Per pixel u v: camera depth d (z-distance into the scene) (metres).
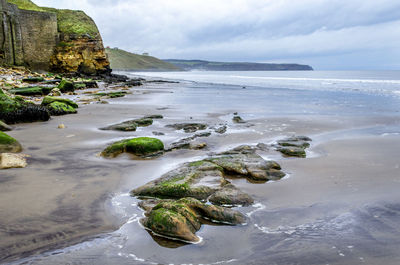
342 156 7.07
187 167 5.58
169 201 4.11
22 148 7.07
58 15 48.09
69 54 43.62
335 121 11.80
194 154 7.09
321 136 9.30
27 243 3.21
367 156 7.05
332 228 3.69
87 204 4.25
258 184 5.28
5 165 5.60
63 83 22.12
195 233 3.53
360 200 4.54
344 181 5.40
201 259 3.03
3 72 31.58
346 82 40.38
